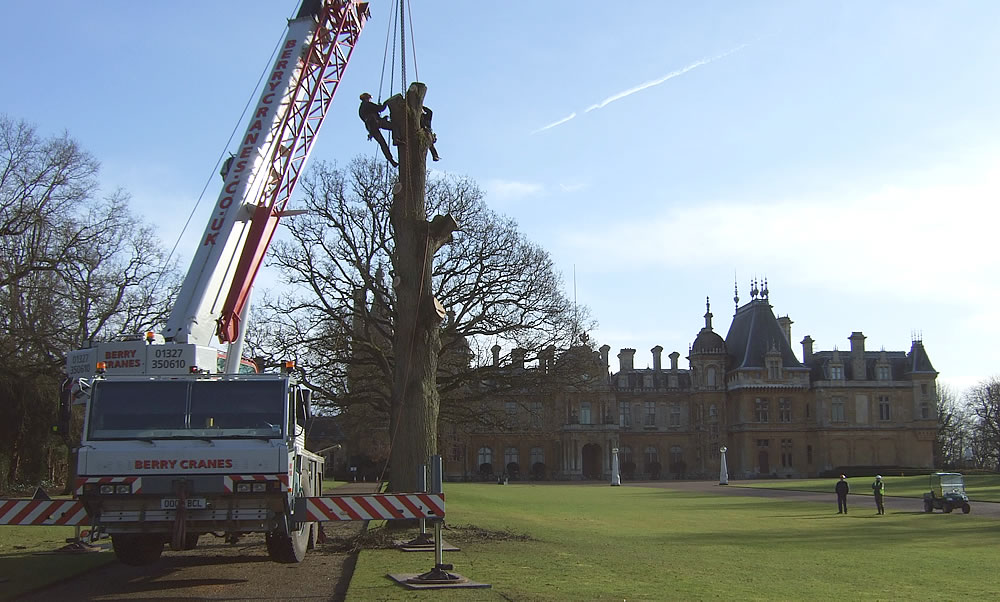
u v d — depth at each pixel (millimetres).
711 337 126625
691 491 71188
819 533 28359
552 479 117875
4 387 41875
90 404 13906
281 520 13688
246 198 20016
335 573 15547
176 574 15484
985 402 121750
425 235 20938
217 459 13453
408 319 20797
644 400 126375
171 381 14141
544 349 42406
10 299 41156
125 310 46750
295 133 22531
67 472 51281
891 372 122688
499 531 23266
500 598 11898
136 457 13383
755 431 120000
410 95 21016
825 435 119500
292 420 14242
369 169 41594
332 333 39844
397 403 20844
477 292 41281
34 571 15523
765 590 13539
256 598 12758
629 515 37625
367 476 79750
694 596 12562
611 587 13305
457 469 115562
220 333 18625
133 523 13359
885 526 32188
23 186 41750
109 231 44688
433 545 18812
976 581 15445
